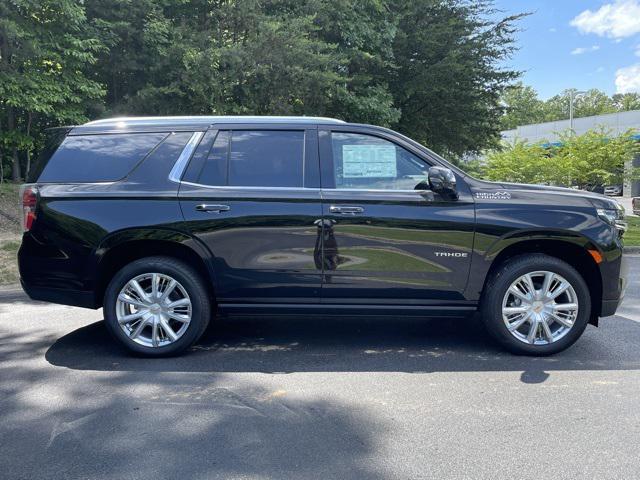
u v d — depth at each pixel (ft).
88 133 15.21
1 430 10.47
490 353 15.25
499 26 58.70
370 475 8.91
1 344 16.08
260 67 39.32
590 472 8.99
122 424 10.74
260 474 8.93
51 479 8.77
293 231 14.46
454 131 64.59
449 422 10.85
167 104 40.32
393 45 54.85
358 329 17.83
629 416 11.11
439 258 14.52
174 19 43.96
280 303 14.85
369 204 14.44
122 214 14.40
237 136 15.02
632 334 17.08
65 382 12.98
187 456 9.50
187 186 14.56
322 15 44.88
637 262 33.63
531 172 65.26
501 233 14.40
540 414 11.21
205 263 14.53
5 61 36.27
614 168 64.08
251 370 13.88
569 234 14.42
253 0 41.63
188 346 14.83
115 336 14.69
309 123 15.15
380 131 15.05
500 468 9.12
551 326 15.14
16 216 36.45
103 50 39.60
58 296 14.82
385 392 12.41
